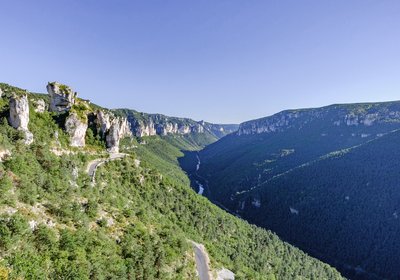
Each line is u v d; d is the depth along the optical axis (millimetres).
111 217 83938
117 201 95188
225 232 149250
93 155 124312
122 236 78125
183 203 142500
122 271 64875
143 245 80125
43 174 79188
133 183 123312
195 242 113750
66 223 68125
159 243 85312
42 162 87188
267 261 142125
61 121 120312
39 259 53312
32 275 48719
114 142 139250
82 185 91625
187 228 121312
